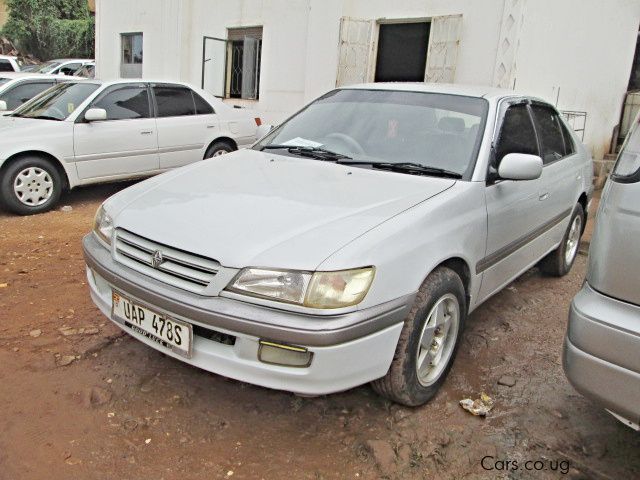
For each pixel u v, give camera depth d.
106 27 14.43
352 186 3.03
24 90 9.40
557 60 8.24
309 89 10.20
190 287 2.47
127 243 2.77
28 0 27.19
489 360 3.53
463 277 3.14
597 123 8.60
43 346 3.32
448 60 8.50
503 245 3.47
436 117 3.59
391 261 2.47
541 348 3.73
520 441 2.73
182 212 2.76
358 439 2.68
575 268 5.46
